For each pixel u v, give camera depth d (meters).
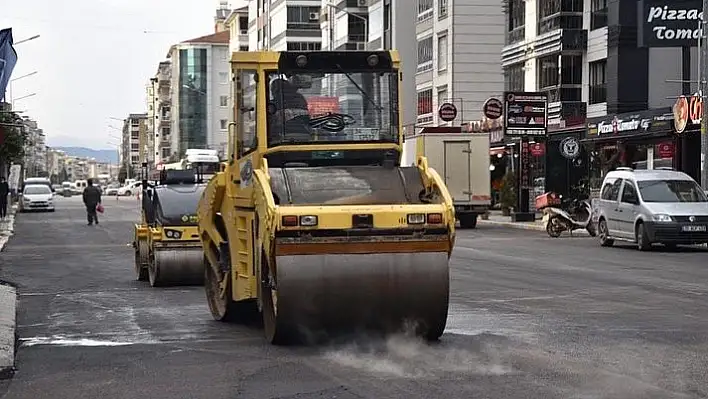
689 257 24.80
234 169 12.62
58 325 13.67
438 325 10.80
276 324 10.57
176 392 8.83
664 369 9.51
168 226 18.95
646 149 39.03
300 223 10.21
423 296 10.50
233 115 12.62
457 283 18.44
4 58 17.92
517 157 48.00
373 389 8.69
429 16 62.53
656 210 26.78
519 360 10.02
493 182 53.72
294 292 10.25
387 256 10.43
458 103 58.34
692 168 36.41
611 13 41.53
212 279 14.16
